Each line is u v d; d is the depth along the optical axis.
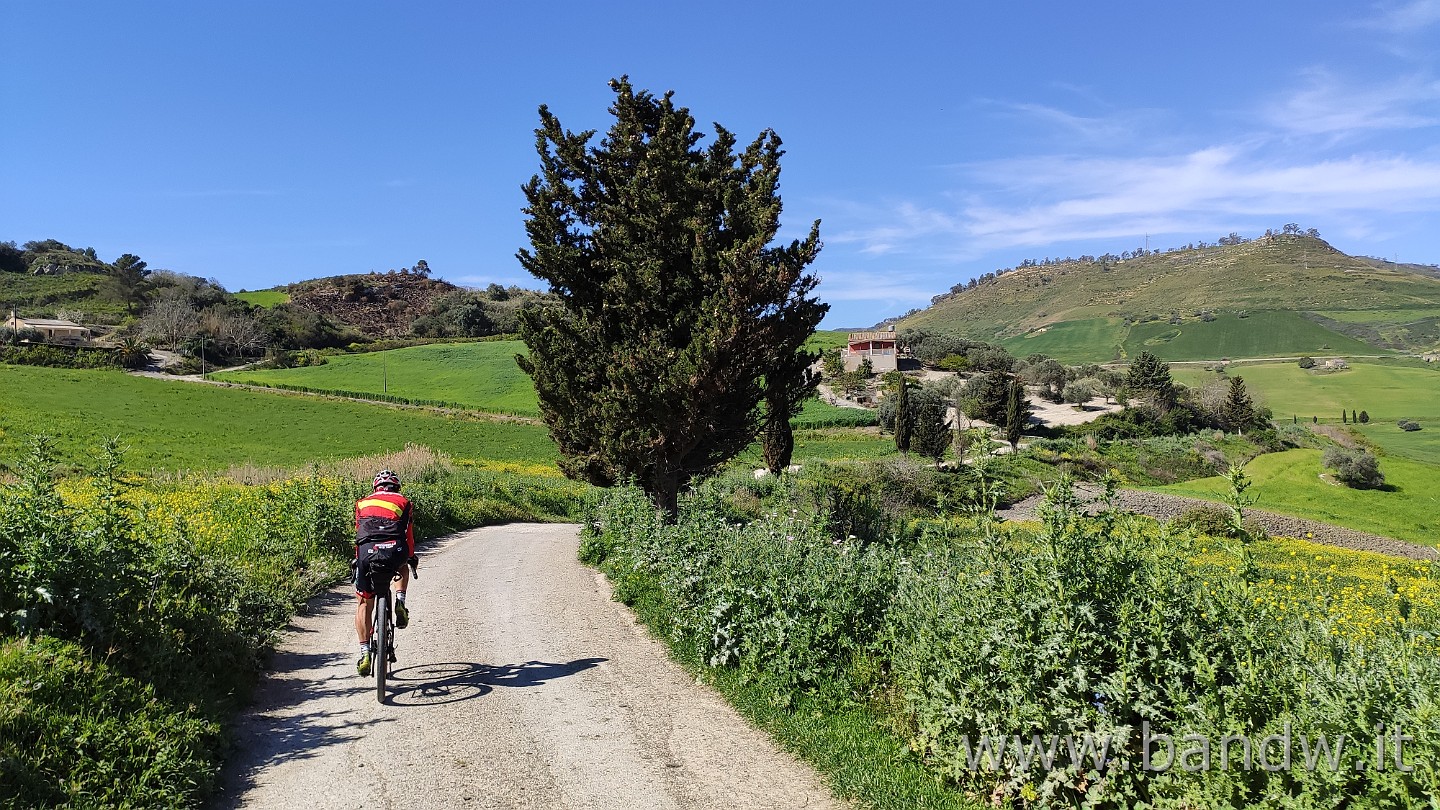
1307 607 5.43
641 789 5.00
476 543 18.92
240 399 68.19
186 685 5.92
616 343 14.62
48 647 5.18
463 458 52.59
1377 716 3.59
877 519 17.53
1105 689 4.23
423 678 7.28
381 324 162.50
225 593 7.85
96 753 4.62
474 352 108.38
